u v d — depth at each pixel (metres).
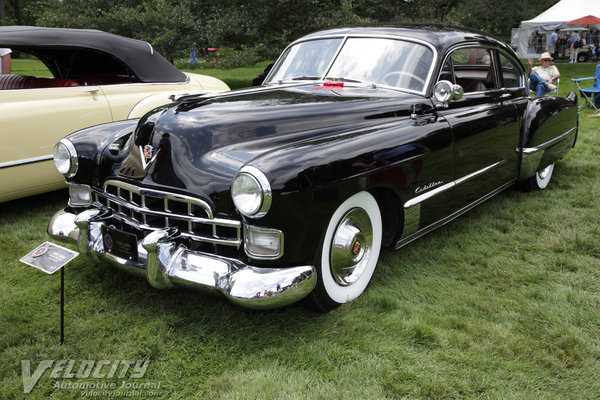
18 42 4.25
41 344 2.35
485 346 2.32
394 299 2.70
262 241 2.19
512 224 3.96
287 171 2.14
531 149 4.20
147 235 2.43
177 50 12.18
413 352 2.28
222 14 12.27
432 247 3.50
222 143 2.52
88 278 3.02
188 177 2.40
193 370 2.18
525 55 23.59
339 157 2.36
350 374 2.12
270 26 12.34
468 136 3.31
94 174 2.90
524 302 2.73
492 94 3.84
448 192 3.21
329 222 2.33
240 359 2.25
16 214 4.21
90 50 4.70
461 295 2.81
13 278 3.03
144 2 12.10
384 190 2.79
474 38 3.75
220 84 5.80
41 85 4.82
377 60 3.44
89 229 2.70
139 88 4.95
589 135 7.36
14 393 2.03
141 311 2.64
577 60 24.20
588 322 2.54
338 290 2.59
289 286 2.18
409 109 3.10
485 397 2.01
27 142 4.03
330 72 3.54
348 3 11.73
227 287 2.17
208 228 2.39
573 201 4.44
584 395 2.02
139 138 2.65
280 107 2.81
